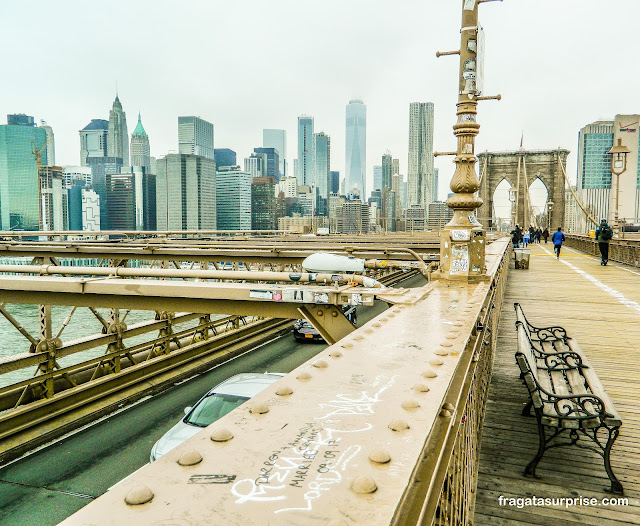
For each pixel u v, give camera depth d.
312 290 4.88
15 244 15.23
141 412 10.99
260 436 1.24
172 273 5.80
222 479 1.00
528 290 14.66
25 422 9.33
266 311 5.49
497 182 91.69
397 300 4.12
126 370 12.06
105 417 10.66
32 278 5.96
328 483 1.00
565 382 4.77
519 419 5.18
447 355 2.21
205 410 7.77
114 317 11.88
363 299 4.63
